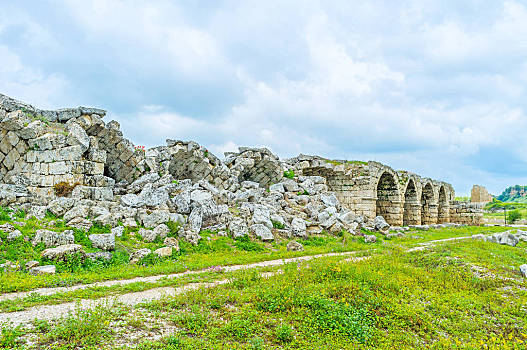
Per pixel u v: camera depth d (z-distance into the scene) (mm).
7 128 17891
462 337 7652
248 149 28875
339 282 9805
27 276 9773
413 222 40125
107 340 5805
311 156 33875
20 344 5434
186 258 13758
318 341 6719
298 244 17281
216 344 6102
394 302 8875
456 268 13164
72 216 14227
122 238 13930
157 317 7020
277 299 8352
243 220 18719
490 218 63438
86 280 9914
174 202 17859
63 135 17781
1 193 14883
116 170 22828
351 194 33031
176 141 24750
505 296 10406
